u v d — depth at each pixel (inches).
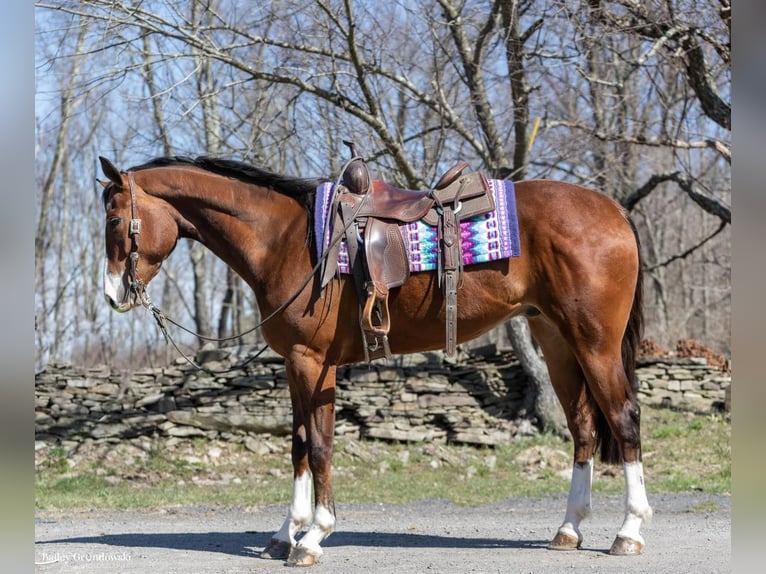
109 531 273.9
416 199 197.6
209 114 531.8
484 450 472.7
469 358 516.1
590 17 432.1
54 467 447.2
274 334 197.3
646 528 257.0
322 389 194.1
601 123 492.4
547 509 333.7
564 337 196.1
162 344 938.7
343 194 197.5
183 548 222.2
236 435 476.1
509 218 195.5
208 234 207.3
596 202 200.1
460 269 192.2
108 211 203.3
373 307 191.6
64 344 876.0
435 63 463.2
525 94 471.2
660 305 947.3
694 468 423.5
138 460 454.0
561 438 476.7
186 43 448.8
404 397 493.7
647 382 520.4
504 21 458.0
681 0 422.3
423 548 216.5
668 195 1033.5
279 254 199.0
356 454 456.4
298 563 186.4
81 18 433.7
